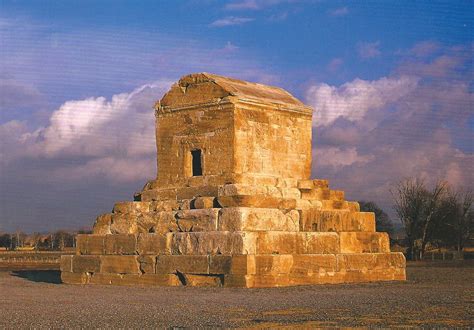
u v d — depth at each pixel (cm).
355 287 3128
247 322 1917
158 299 2570
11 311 2202
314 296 2652
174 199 3588
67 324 1897
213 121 3556
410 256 9131
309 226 3456
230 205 3291
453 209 10138
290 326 1839
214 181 3494
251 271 3095
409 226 9275
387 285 3259
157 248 3403
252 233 3156
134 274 3441
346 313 2095
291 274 3250
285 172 3703
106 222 3700
